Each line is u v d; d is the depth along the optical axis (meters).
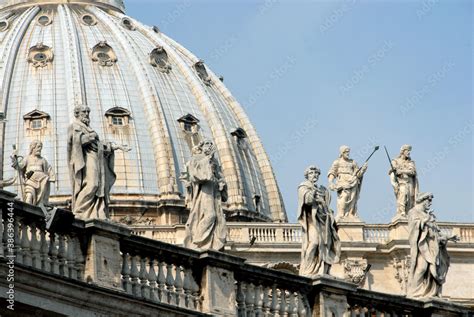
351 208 123.06
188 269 50.16
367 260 121.44
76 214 48.25
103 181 48.72
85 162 48.66
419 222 56.47
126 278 48.34
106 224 47.75
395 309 55.34
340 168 123.44
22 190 51.88
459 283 120.75
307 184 53.66
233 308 50.56
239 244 124.19
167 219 191.12
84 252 47.50
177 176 196.75
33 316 45.53
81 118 49.06
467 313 56.69
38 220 46.31
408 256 120.19
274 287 52.12
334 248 54.06
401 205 121.06
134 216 192.12
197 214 51.44
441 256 56.81
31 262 45.97
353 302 54.31
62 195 179.12
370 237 122.25
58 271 46.72
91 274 47.28
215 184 51.75
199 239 51.16
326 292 53.06
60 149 199.88
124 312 47.59
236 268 50.97
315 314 52.94
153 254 49.22
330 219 53.94
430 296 56.28
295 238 126.25
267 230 125.94
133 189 194.25
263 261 123.69
